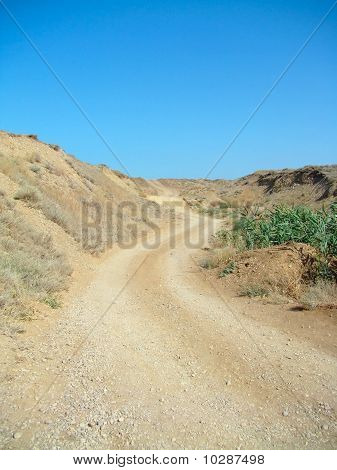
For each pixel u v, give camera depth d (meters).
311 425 5.53
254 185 87.12
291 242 14.28
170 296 12.23
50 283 11.22
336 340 8.20
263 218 18.30
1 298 8.62
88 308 10.55
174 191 80.06
